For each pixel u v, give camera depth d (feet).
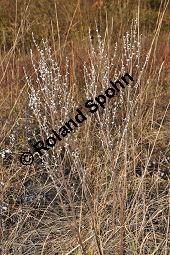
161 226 7.55
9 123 9.79
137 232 7.16
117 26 15.02
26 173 8.43
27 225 7.87
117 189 6.73
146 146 10.27
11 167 8.52
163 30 20.57
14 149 9.55
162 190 8.61
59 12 19.21
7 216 7.66
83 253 6.06
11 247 7.30
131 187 8.15
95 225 6.50
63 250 7.00
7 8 19.70
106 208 7.59
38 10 19.53
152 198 8.36
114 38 12.96
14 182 8.86
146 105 10.87
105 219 7.54
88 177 8.17
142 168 8.75
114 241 6.93
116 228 6.99
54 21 18.20
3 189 8.02
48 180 9.09
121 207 6.23
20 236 7.52
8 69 11.53
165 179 9.21
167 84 13.08
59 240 7.31
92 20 16.65
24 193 8.43
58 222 7.73
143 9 22.02
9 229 7.67
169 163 9.63
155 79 12.22
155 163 9.69
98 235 6.63
